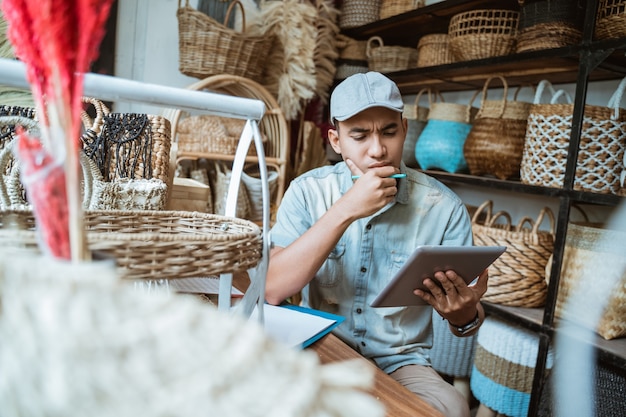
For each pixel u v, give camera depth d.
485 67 2.20
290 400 0.23
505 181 2.05
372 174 1.09
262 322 0.64
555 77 2.24
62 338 0.23
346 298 1.27
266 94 2.69
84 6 0.33
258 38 2.63
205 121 2.57
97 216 0.69
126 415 0.24
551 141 1.81
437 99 3.11
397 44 3.27
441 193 1.33
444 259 0.97
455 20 2.29
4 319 0.26
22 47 0.37
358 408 0.24
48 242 0.35
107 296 0.24
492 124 2.10
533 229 1.98
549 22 1.87
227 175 2.55
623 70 1.92
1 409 0.27
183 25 2.52
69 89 0.35
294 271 1.07
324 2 2.98
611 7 1.66
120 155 1.21
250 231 0.65
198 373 0.24
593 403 1.50
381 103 1.14
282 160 2.72
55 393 0.24
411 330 1.26
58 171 0.34
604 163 1.71
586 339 1.64
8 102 1.34
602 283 1.65
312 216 1.31
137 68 2.94
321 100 3.13
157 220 0.73
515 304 1.97
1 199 0.79
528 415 1.80
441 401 1.08
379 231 1.27
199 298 0.95
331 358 0.82
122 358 0.23
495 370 1.89
